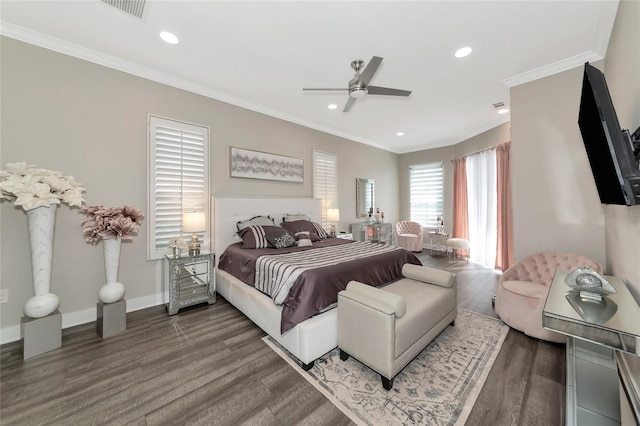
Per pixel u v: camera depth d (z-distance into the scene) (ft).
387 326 5.32
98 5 6.42
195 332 7.84
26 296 7.44
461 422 4.64
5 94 7.17
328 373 6.01
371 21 6.91
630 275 5.79
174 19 6.89
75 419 4.67
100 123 8.64
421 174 21.91
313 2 6.26
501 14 6.65
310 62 8.98
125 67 9.04
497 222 14.84
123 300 8.03
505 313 8.22
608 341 3.94
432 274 8.17
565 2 6.24
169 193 10.11
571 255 8.36
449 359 6.52
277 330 7.04
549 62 8.84
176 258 9.16
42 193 6.55
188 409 4.92
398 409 4.94
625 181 4.42
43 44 7.63
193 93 10.75
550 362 6.32
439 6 6.38
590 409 4.59
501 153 14.32
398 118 14.75
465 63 8.97
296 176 14.73
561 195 8.91
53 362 6.29
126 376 5.82
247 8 6.48
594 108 4.59
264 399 5.19
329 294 6.82
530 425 4.56
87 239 7.55
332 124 15.88
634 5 5.21
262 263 8.42
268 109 13.25
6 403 5.01
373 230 19.07
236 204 11.78
